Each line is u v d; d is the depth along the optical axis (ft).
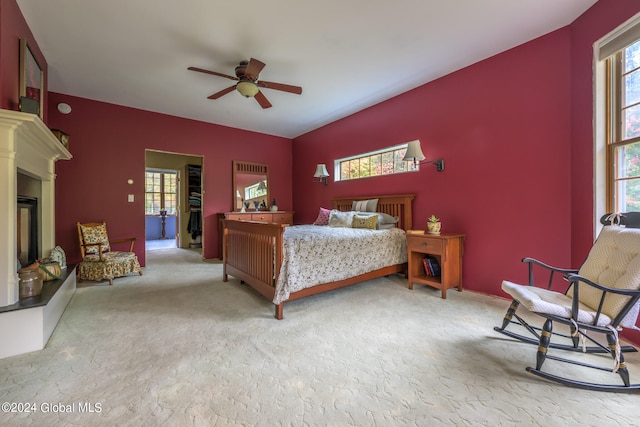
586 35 7.17
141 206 14.38
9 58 6.37
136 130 14.20
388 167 13.38
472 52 9.14
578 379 4.93
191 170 22.40
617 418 4.04
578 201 7.50
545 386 4.77
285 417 4.06
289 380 4.92
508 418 4.04
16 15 6.72
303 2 6.75
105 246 12.49
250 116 15.48
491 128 9.45
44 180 9.13
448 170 10.71
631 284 4.92
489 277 9.62
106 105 13.39
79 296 9.55
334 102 13.37
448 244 9.48
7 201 5.83
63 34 7.97
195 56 9.18
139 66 9.83
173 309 8.35
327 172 16.44
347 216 12.80
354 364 5.43
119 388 4.66
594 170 6.98
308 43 8.48
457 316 7.80
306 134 18.72
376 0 6.69
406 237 10.96
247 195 18.13
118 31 7.86
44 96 9.40
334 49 8.82
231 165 17.53
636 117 6.23
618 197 6.57
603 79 6.83
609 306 5.09
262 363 5.45
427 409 4.23
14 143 5.91
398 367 5.33
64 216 12.47
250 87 8.94
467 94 10.07
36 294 6.49
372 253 10.27
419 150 10.59
